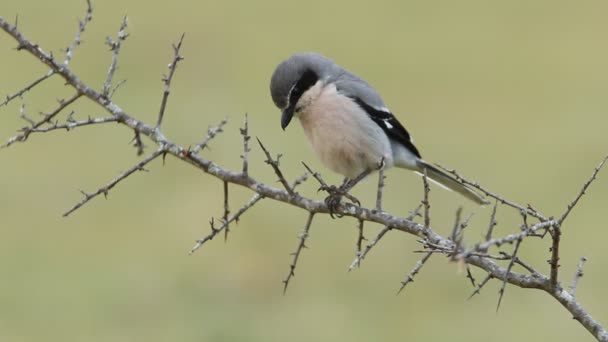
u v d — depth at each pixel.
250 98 18.56
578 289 11.86
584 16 24.20
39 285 12.47
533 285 5.15
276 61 20.89
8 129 16.77
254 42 22.02
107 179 15.39
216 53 21.03
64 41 20.69
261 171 15.11
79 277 12.70
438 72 20.69
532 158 16.09
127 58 20.19
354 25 23.59
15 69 19.28
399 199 14.10
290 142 16.31
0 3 22.75
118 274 12.79
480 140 17.08
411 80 20.19
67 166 15.77
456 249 4.49
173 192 15.02
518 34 23.09
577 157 16.09
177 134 16.53
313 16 24.09
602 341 4.98
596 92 19.47
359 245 6.01
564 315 11.57
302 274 12.81
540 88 19.75
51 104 17.75
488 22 23.88
